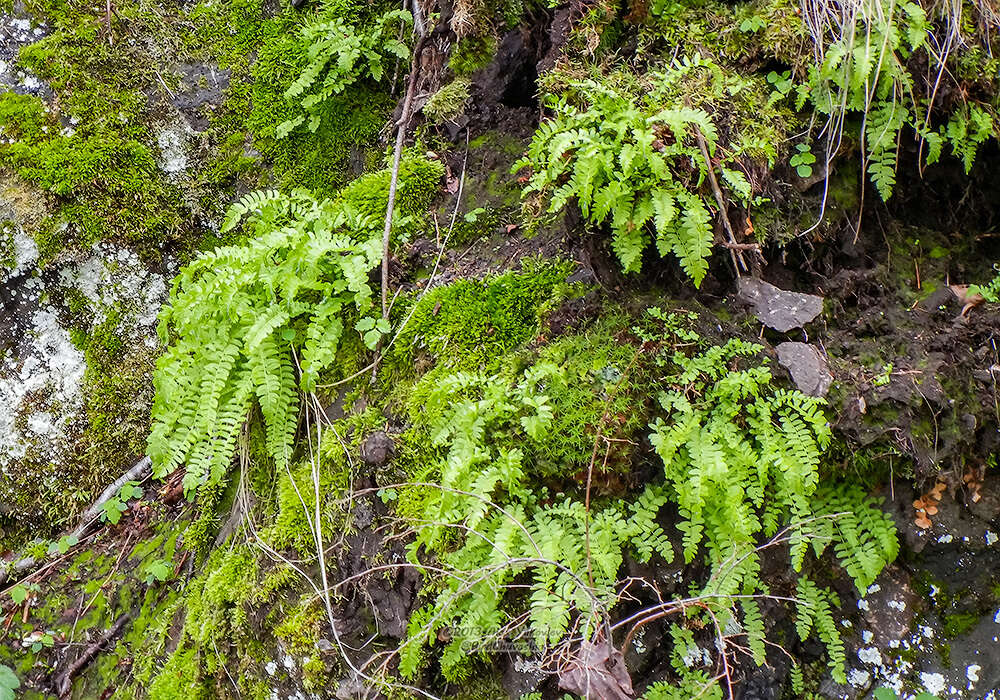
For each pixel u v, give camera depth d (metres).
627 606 3.06
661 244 3.01
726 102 3.23
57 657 4.01
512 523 2.86
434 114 4.12
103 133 4.43
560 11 3.69
